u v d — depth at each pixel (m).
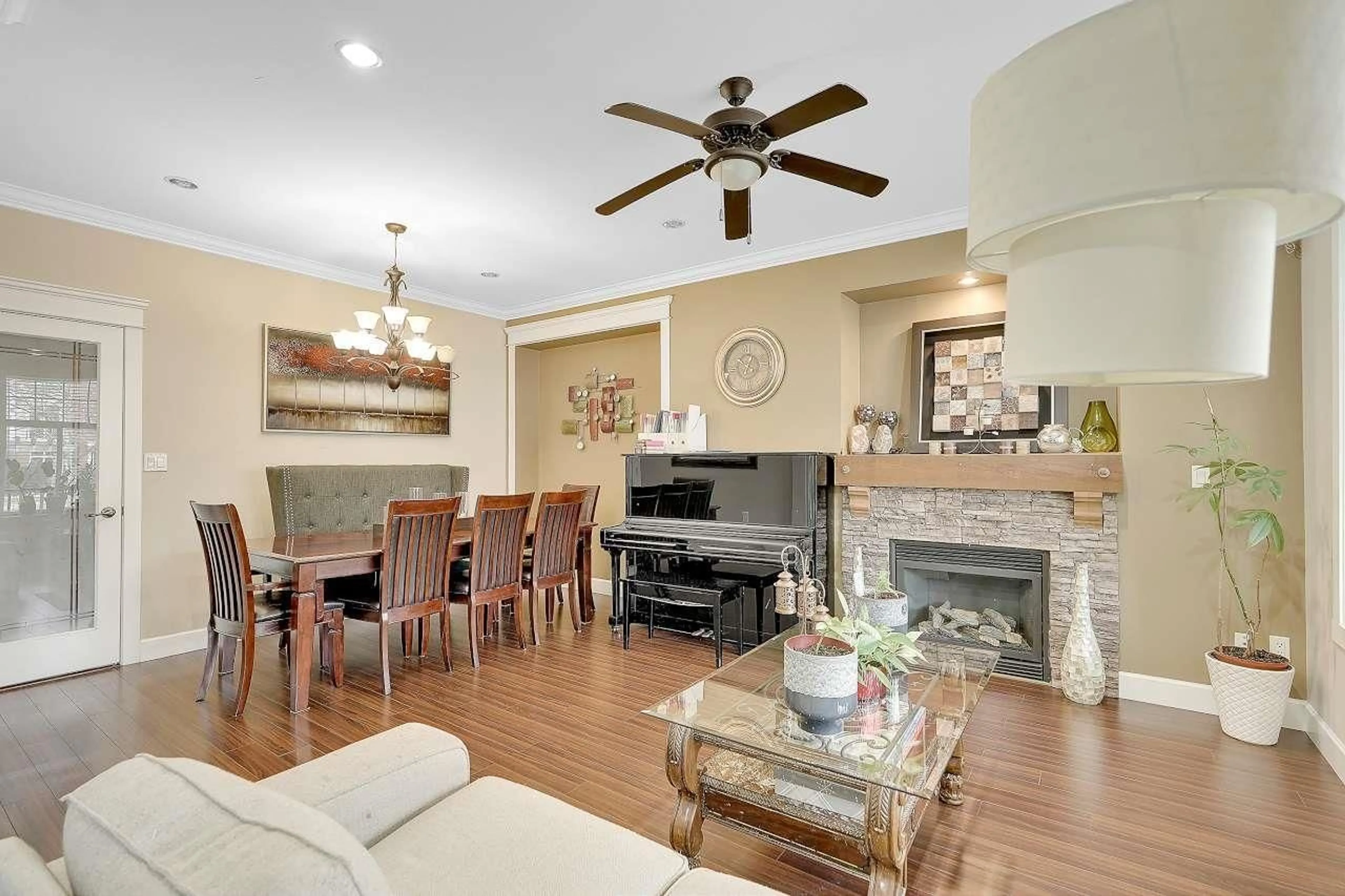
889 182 3.23
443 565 3.55
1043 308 0.59
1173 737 2.76
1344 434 2.37
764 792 1.91
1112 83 0.52
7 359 3.37
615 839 1.25
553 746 2.68
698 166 2.34
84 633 3.58
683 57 2.28
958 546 3.69
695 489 4.36
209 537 3.14
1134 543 3.21
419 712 3.02
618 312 5.25
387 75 2.37
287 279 4.52
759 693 2.10
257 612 3.07
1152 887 1.81
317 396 4.65
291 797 1.19
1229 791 2.32
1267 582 2.91
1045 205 0.55
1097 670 3.11
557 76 2.38
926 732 1.86
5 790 2.31
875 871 1.63
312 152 2.94
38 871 0.79
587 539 4.80
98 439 3.65
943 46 2.23
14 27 2.09
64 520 3.54
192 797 0.81
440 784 1.41
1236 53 0.48
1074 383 0.69
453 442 5.63
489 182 3.26
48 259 3.49
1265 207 0.55
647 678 3.51
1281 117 0.48
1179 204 0.53
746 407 4.49
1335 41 0.49
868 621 2.21
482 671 3.62
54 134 2.78
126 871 0.72
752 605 4.16
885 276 3.95
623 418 5.73
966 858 1.94
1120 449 3.27
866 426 4.11
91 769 2.45
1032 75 0.57
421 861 1.17
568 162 3.04
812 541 3.88
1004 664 3.54
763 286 4.43
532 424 6.29
